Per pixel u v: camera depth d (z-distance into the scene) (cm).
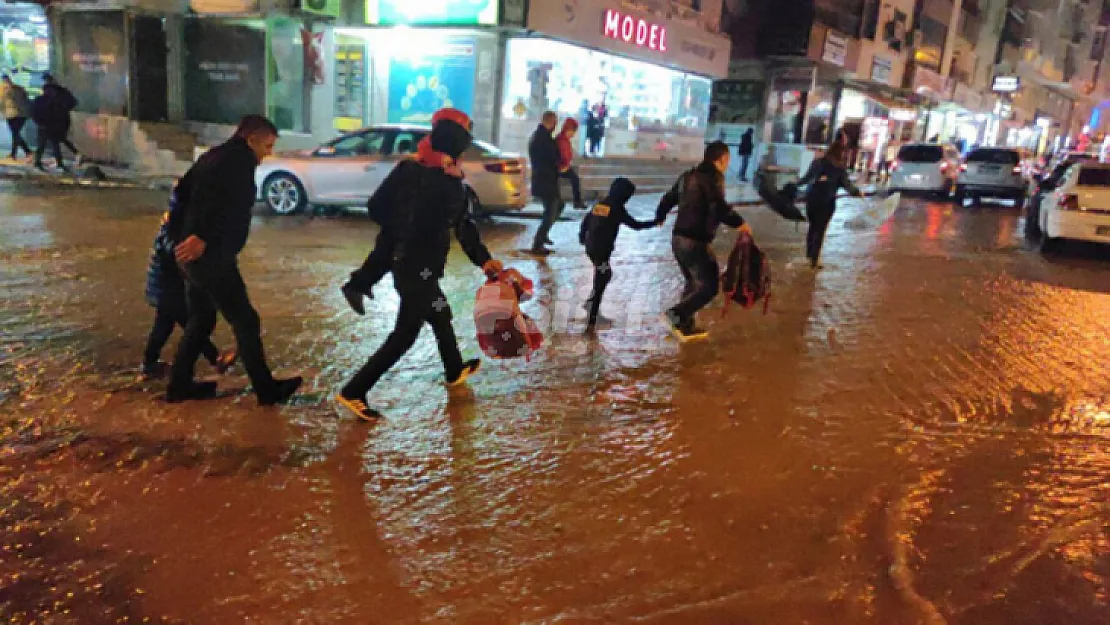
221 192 395
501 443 419
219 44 1703
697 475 394
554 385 510
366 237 1034
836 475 402
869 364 594
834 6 2648
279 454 390
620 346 606
